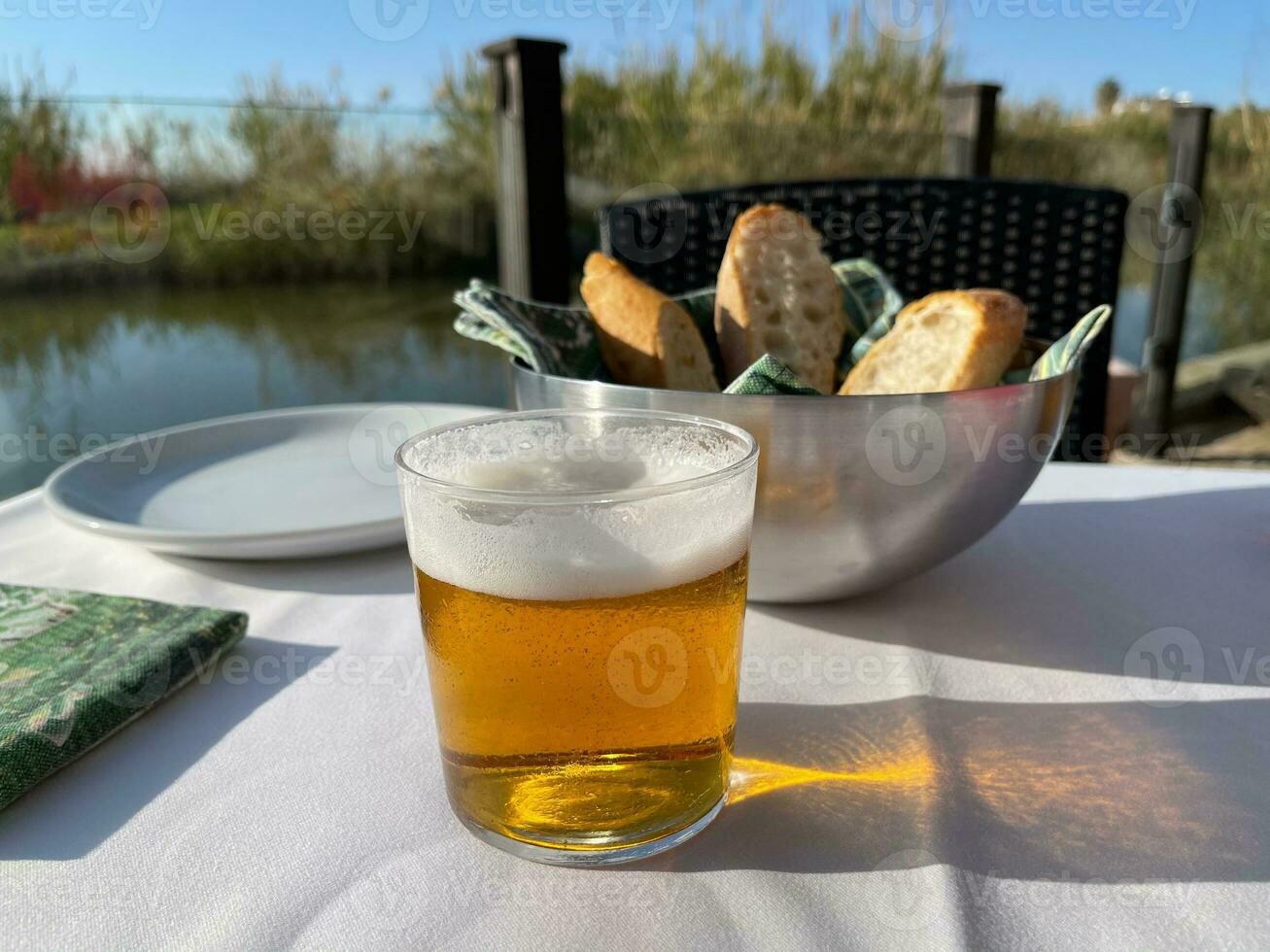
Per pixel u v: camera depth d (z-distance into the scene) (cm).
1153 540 79
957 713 53
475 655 39
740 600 42
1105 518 85
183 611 60
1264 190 406
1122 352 443
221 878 39
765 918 36
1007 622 64
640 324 70
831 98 394
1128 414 325
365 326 389
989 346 62
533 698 39
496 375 396
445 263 404
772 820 43
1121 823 42
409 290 399
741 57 386
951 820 42
